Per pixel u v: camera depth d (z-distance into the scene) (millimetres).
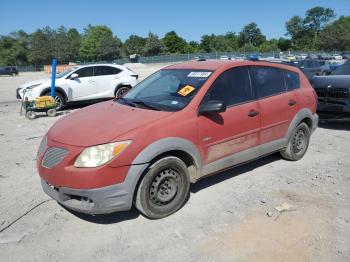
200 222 4004
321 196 4602
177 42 117500
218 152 4508
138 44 104875
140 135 3781
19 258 3441
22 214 4250
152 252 3492
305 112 5773
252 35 135375
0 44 123625
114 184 3652
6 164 6074
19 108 13328
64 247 3600
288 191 4758
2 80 37938
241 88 4871
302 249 3488
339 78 8344
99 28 110250
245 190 4797
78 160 3635
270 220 4020
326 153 6410
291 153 5789
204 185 4969
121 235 3781
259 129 5008
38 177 5426
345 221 3979
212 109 4152
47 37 107688
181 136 4059
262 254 3428
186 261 3350
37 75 54000
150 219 4078
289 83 5668
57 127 4266
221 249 3514
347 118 8047
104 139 3682
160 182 3977
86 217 4152
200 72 4785
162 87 4898
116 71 13781
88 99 13141
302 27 130500
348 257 3359
